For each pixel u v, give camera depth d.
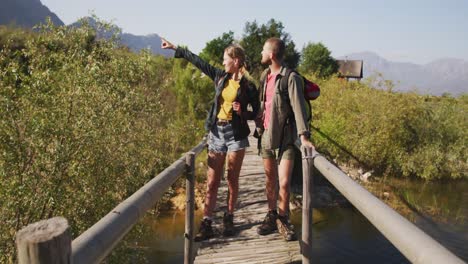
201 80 13.90
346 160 12.77
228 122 3.69
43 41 4.77
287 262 3.50
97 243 1.38
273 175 3.92
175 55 3.87
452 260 1.06
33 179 3.77
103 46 5.13
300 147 3.64
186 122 12.18
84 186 4.38
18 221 3.76
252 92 3.62
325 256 7.35
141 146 6.04
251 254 3.66
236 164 3.80
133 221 1.82
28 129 3.88
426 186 12.03
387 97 12.72
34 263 0.96
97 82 4.47
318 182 11.59
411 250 1.25
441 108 13.70
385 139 12.23
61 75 4.48
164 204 9.41
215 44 32.97
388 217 1.53
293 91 3.18
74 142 4.10
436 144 13.00
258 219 4.79
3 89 3.80
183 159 3.51
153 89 7.70
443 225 9.03
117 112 4.94
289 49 41.19
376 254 7.41
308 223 3.21
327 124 12.80
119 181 5.25
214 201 3.99
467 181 12.67
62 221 1.06
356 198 1.99
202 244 3.91
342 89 14.91
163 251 7.33
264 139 3.60
